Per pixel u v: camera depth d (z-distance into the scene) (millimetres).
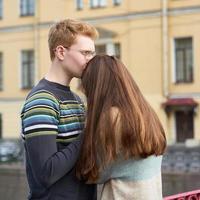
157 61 26938
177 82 26594
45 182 2527
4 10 31875
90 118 2604
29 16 30953
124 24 27922
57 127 2615
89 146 2559
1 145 26000
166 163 20797
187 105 26031
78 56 2738
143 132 2531
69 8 29562
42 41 30250
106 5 28516
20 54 31359
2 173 20734
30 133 2549
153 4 27000
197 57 26188
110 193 2582
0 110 31797
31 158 2549
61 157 2539
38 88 2682
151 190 2559
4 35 31891
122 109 2559
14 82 31578
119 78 2645
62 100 2693
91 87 2662
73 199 2607
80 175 2588
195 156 20938
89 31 2781
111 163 2541
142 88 27219
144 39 27234
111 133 2520
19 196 14086
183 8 26406
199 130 25906
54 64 2775
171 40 26734
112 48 28062
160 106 26672
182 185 16453
